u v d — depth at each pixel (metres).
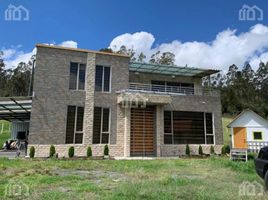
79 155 18.92
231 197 6.95
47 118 18.55
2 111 22.53
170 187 8.05
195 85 26.00
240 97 75.19
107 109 20.42
